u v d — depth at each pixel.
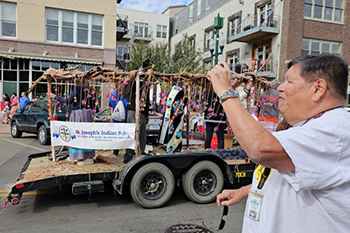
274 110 4.88
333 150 0.94
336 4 15.95
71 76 4.18
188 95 4.91
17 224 3.48
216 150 4.52
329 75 1.03
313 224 1.01
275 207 1.08
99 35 16.23
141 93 4.61
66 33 15.51
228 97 1.08
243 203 4.38
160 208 4.06
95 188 3.78
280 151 0.95
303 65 1.09
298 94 1.09
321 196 1.00
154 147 5.53
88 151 4.38
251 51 17.91
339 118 0.98
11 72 15.06
